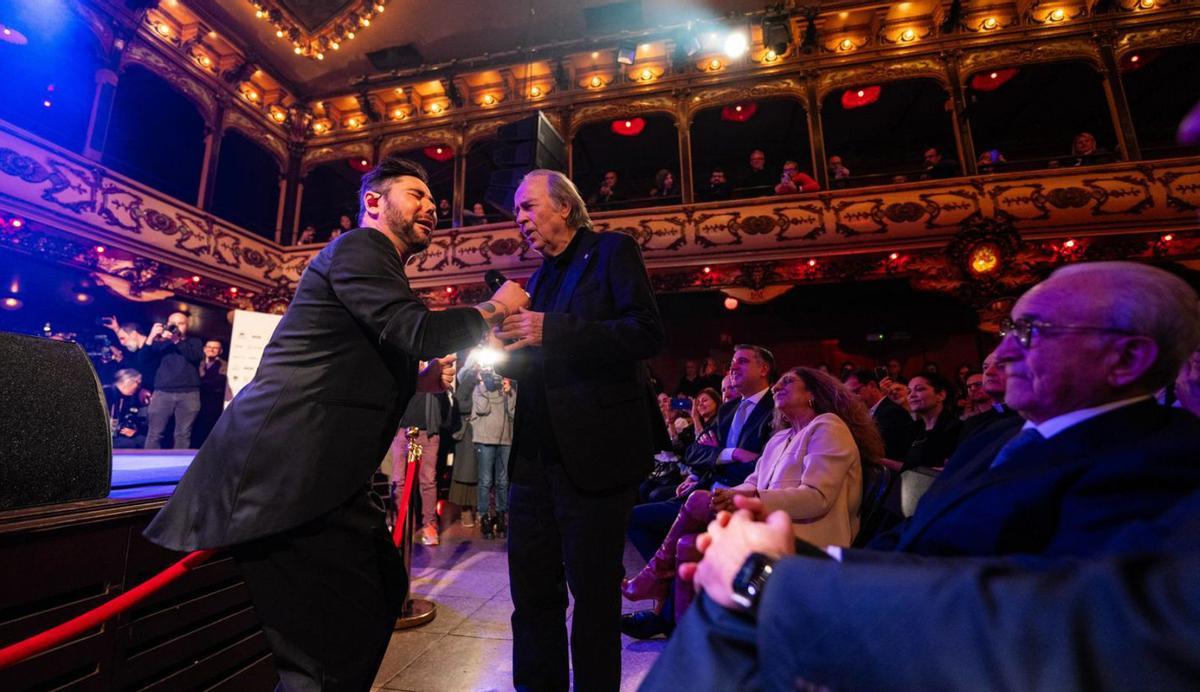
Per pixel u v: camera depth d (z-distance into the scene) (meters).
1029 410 0.85
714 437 3.81
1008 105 11.32
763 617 0.55
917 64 9.52
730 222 9.60
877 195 9.26
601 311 1.59
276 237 11.09
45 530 1.21
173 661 1.54
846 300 11.65
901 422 3.76
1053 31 9.16
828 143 12.56
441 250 10.59
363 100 11.17
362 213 1.51
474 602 3.10
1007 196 8.80
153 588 1.20
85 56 8.57
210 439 1.22
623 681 2.10
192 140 11.67
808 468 1.93
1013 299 8.55
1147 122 11.53
